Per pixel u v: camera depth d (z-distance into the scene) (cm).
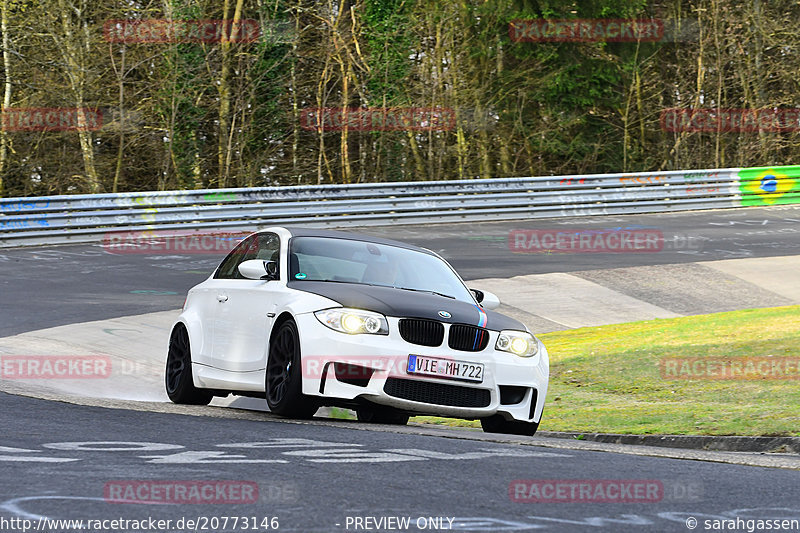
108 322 5934
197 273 8144
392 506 1592
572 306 7431
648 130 17825
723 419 3441
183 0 14150
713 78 17850
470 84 15962
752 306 7681
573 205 12262
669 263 9050
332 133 16575
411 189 11438
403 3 15525
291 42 14988
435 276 3384
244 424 2691
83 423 2562
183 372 3497
